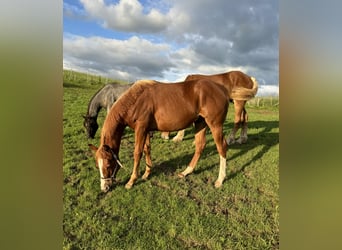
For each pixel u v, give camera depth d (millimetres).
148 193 3863
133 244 2943
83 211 3387
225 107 4184
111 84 6465
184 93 4055
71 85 13086
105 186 3766
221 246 2951
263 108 12000
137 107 3949
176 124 4102
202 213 3473
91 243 2916
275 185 4242
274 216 3436
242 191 4023
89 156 5059
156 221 3295
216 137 4168
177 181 4238
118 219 3326
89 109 6438
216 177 4445
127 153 5266
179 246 2938
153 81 4176
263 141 6461
